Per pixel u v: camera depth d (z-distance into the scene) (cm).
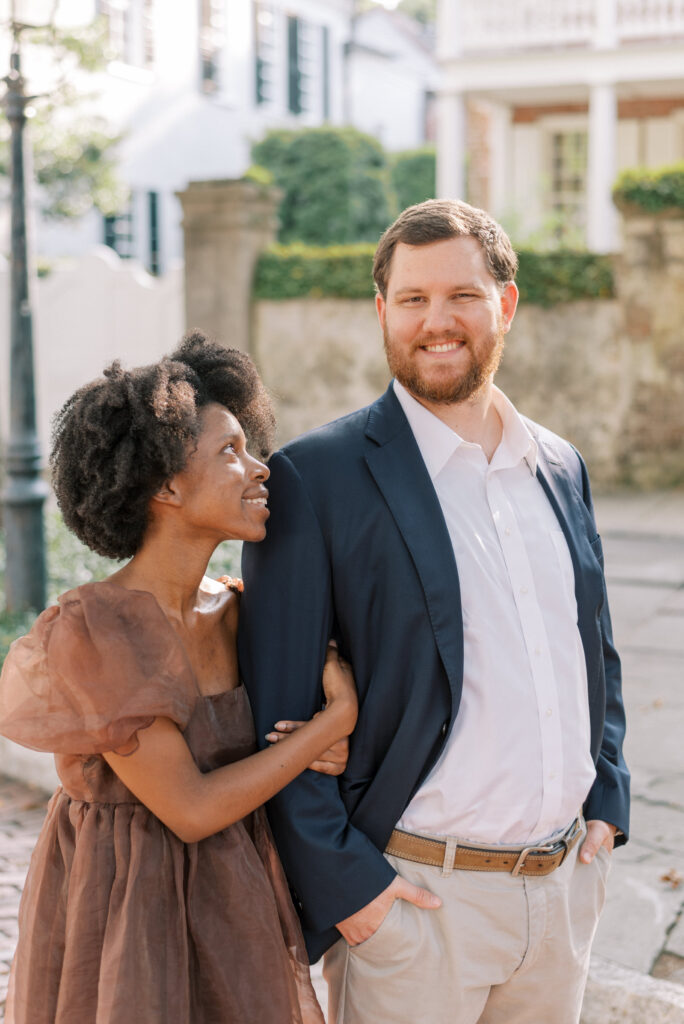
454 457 182
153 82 1802
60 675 156
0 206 1459
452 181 1374
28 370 591
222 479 164
